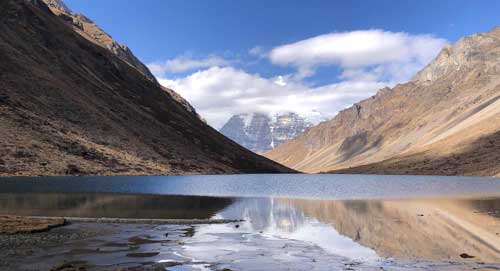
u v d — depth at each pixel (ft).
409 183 528.63
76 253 103.24
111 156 574.56
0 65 595.47
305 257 103.24
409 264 96.73
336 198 289.12
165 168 638.12
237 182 501.15
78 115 623.36
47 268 88.38
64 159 493.77
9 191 294.46
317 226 155.63
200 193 326.85
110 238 123.95
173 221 161.89
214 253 106.42
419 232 142.10
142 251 107.04
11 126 493.77
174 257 101.09
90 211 195.52
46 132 528.22
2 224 135.85
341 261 99.45
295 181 572.92
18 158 447.01
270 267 92.99
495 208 215.31
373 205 235.61
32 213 183.73
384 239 128.36
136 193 308.40
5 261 93.97
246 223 161.79
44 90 617.21
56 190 311.68
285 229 147.74
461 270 91.20
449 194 322.34
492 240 127.85
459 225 156.25
